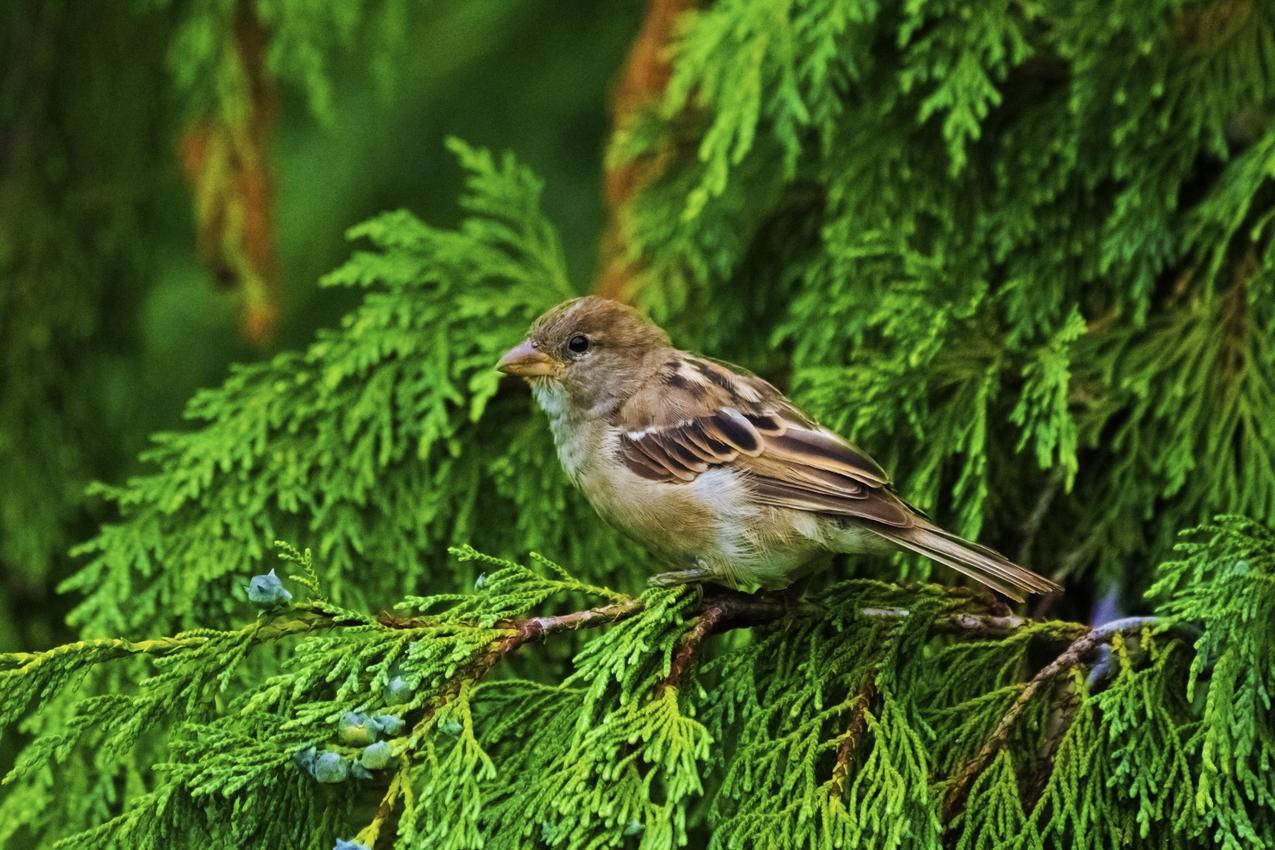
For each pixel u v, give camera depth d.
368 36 11.92
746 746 6.34
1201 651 6.10
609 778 5.86
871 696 6.43
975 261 8.66
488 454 8.89
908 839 6.06
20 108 12.05
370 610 8.54
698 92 9.82
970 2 8.41
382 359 9.03
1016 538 8.43
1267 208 7.93
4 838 7.44
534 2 13.57
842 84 8.70
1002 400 8.22
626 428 7.95
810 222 9.54
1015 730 6.41
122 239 12.32
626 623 6.49
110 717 6.11
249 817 6.14
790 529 7.58
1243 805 6.11
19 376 11.64
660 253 9.72
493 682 6.46
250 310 11.13
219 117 10.95
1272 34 8.11
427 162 13.77
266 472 8.53
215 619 8.26
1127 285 8.31
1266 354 7.67
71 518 11.66
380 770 5.93
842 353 8.82
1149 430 7.96
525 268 9.76
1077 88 8.22
